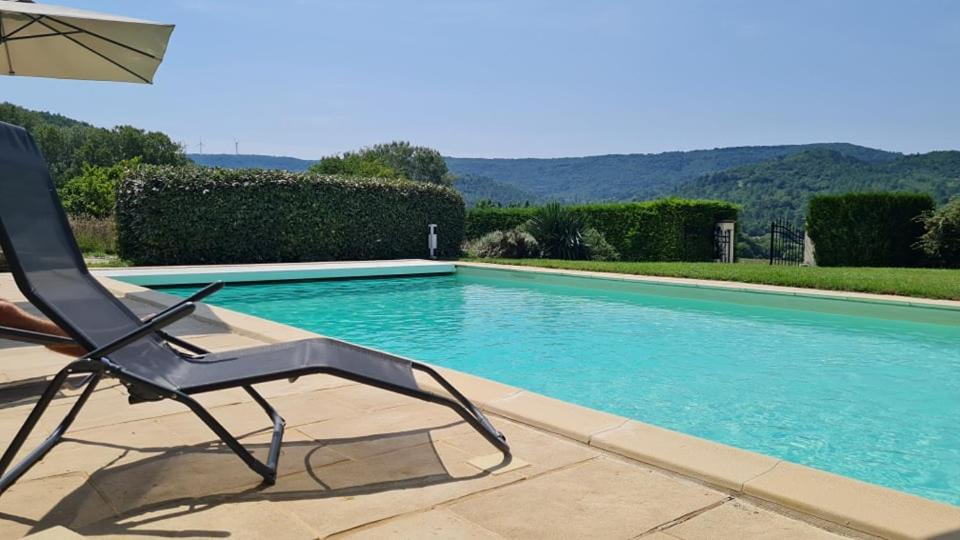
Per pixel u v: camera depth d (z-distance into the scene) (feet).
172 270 39.42
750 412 14.99
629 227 55.93
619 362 20.02
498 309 30.96
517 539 6.28
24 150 8.79
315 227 51.65
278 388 12.19
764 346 22.24
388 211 55.21
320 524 6.58
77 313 7.91
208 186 47.19
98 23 16.75
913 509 6.78
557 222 55.21
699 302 32.27
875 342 22.86
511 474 8.02
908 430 13.73
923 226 45.50
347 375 7.78
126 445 8.98
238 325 18.24
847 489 7.30
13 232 7.69
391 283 41.60
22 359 14.25
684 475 7.98
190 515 6.77
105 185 95.40
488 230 65.31
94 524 6.54
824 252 46.78
